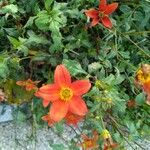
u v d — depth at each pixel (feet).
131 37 0.79
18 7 0.75
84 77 0.73
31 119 0.77
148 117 0.76
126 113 0.77
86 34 0.76
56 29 0.67
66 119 0.67
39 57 0.73
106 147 0.67
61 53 0.74
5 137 0.78
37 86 0.77
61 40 0.73
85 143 0.70
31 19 0.69
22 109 0.77
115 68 0.73
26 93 0.75
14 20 0.75
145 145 0.81
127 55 0.75
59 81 0.60
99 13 0.71
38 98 0.74
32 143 0.78
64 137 0.79
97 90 0.67
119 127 0.74
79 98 0.60
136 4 0.79
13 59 0.70
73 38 0.74
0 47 0.78
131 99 0.77
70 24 0.77
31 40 0.69
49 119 0.69
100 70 0.74
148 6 0.76
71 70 0.68
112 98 0.66
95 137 0.69
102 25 0.75
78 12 0.73
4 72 0.69
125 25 0.76
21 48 0.69
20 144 0.77
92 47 0.77
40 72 0.77
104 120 0.74
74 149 0.72
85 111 0.59
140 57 0.79
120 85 0.77
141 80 0.62
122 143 0.71
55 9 0.67
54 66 0.76
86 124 0.75
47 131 0.79
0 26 0.73
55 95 0.59
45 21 0.67
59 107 0.59
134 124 0.74
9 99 0.76
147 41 0.81
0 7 0.71
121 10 0.78
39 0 0.77
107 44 0.77
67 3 0.73
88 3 0.77
